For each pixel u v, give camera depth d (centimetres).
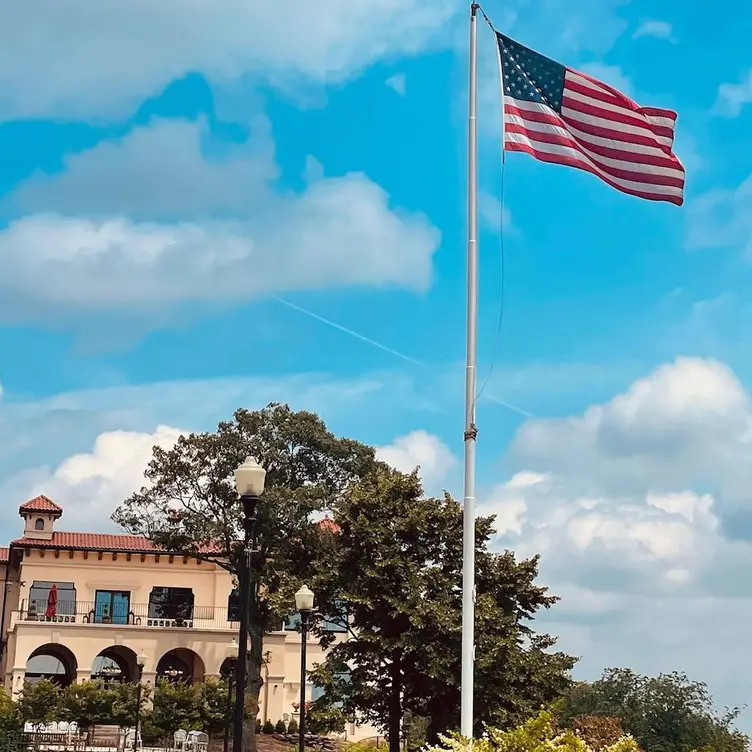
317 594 3297
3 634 6431
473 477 1722
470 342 1755
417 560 3288
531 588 3372
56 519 6475
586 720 3250
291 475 5250
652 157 1748
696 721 4022
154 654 5772
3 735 4544
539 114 1719
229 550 5078
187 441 5138
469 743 1534
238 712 1778
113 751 4516
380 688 3269
